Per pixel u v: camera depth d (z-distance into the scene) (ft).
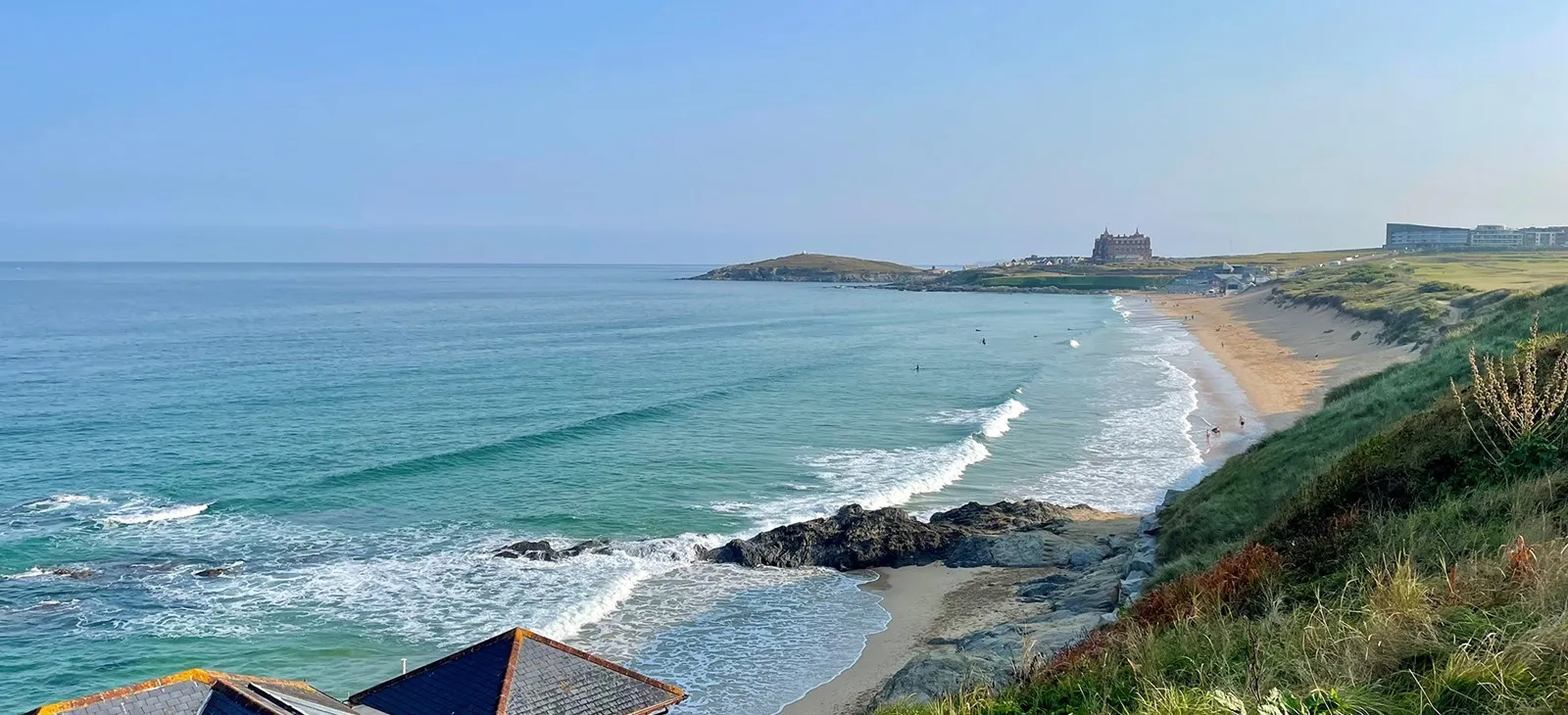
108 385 222.69
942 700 40.06
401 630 83.41
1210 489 90.74
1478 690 22.43
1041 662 43.65
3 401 199.31
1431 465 45.39
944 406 198.49
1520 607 25.96
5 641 80.53
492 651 39.01
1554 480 36.55
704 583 95.66
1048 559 96.68
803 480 135.13
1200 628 35.14
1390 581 31.27
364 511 119.75
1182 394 211.00
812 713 67.67
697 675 75.31
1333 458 65.82
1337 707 22.62
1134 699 29.71
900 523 105.29
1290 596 38.04
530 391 218.79
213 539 108.58
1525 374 43.42
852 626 84.48
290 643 80.79
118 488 130.52
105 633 82.48
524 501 123.95
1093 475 138.51
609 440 162.40
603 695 38.58
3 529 111.65
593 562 100.22
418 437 163.53
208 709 31.40
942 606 87.40
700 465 143.95
